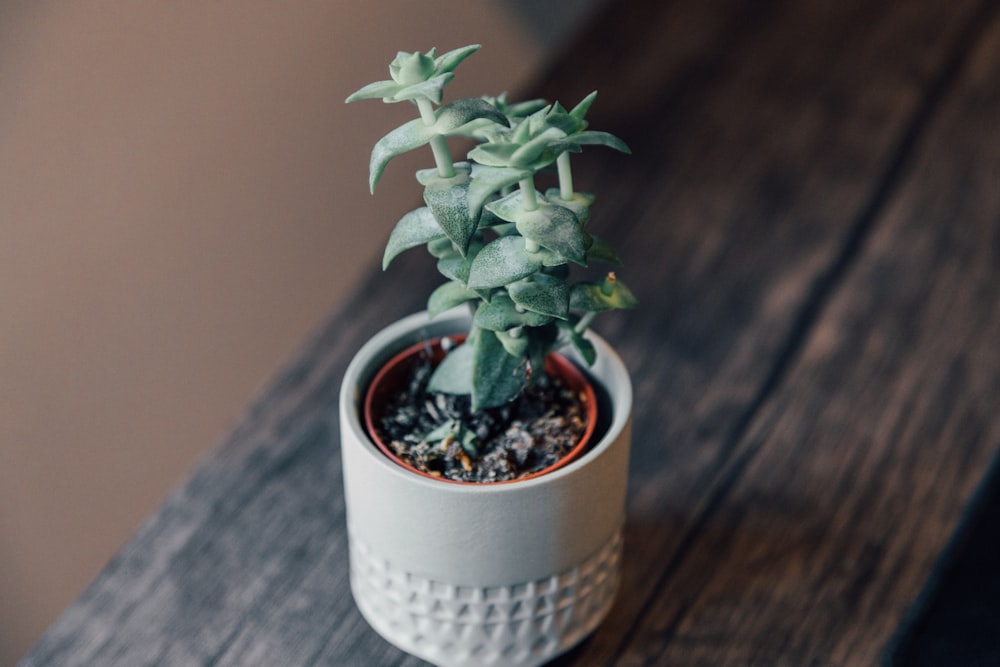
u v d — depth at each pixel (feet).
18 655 2.78
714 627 1.69
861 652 1.66
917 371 1.94
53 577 2.76
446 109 1.40
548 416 1.62
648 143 2.24
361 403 1.61
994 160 2.21
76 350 2.56
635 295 2.03
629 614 1.70
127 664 1.65
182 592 1.72
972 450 1.85
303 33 2.77
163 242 2.64
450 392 1.60
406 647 1.65
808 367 1.94
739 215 2.14
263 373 3.04
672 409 1.90
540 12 3.35
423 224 1.47
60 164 2.42
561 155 1.48
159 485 2.89
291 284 3.02
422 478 1.50
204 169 2.67
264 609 1.70
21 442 2.55
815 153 2.23
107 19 2.40
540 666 1.65
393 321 1.98
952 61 2.37
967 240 2.10
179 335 2.77
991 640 1.65
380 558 1.59
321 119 2.91
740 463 1.84
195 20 2.53
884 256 2.08
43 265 2.46
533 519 1.52
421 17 3.04
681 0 2.50
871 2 2.48
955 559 1.73
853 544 1.76
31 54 2.31
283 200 2.90
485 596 1.57
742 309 2.01
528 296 1.44
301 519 1.79
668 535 1.77
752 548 1.76
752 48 2.39
